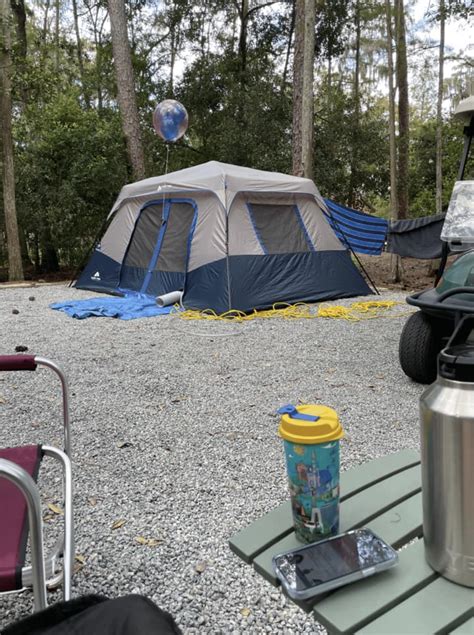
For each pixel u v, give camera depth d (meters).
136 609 0.88
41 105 11.48
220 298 6.48
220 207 6.69
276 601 1.62
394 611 0.80
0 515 1.33
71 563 1.27
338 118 13.16
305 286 7.12
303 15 10.02
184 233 7.17
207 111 15.12
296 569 0.90
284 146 12.70
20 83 10.80
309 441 0.96
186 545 1.90
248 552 0.99
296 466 0.99
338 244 7.72
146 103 15.33
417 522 1.04
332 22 14.22
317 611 0.82
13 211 10.53
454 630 0.77
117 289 8.09
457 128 11.15
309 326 5.76
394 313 6.39
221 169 6.91
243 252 6.73
